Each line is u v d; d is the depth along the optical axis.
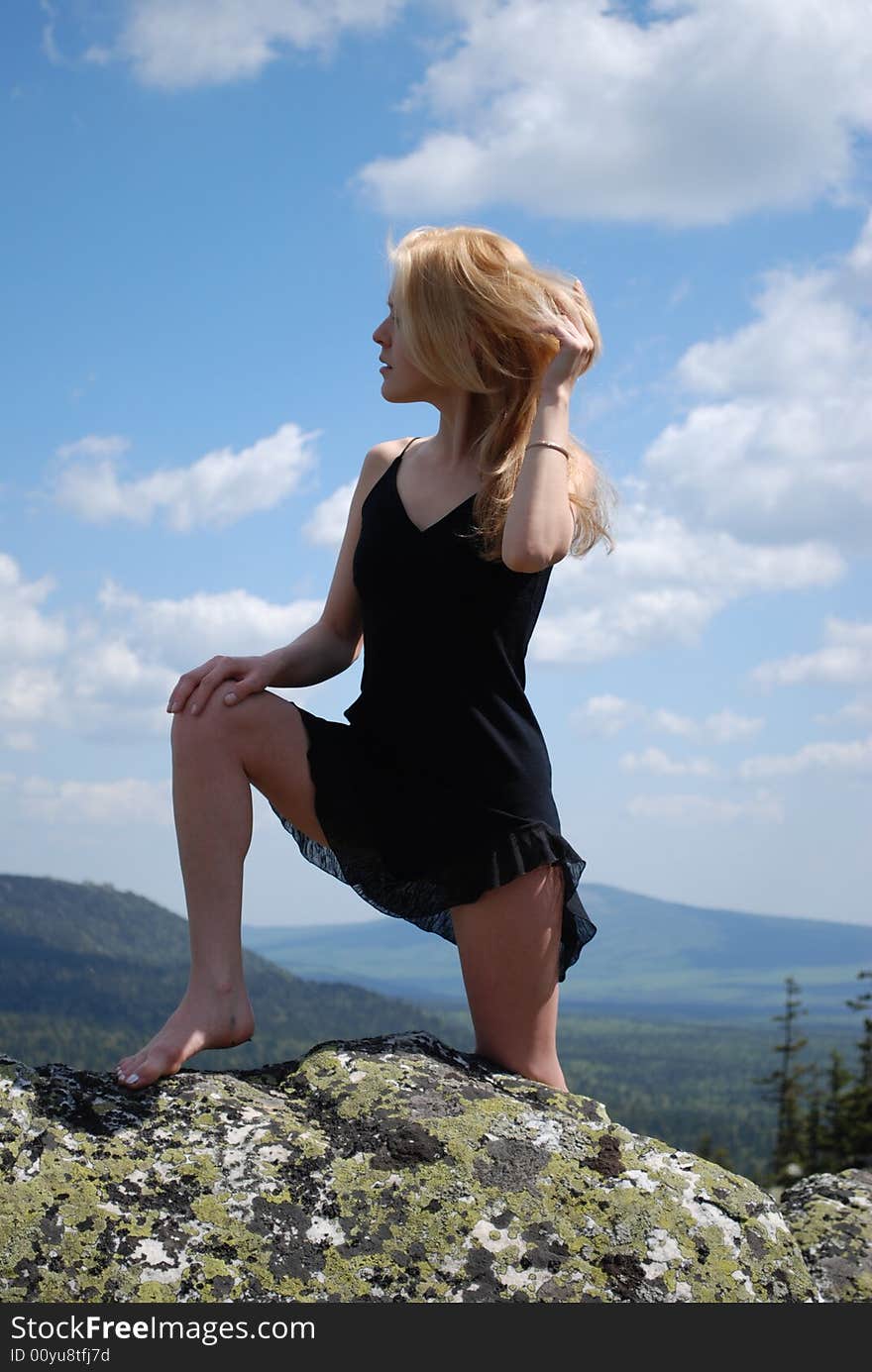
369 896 3.08
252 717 2.99
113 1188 2.41
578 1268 2.45
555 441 2.96
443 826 2.99
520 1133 2.67
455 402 3.13
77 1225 2.33
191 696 3.00
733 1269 2.51
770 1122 173.00
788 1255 2.60
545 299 3.02
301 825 3.12
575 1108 2.83
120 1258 2.31
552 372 3.00
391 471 3.24
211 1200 2.42
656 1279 2.46
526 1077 3.11
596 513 3.26
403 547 3.06
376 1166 2.54
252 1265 2.35
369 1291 2.36
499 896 3.00
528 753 3.07
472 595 3.02
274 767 3.01
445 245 3.03
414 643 3.05
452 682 3.03
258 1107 2.69
